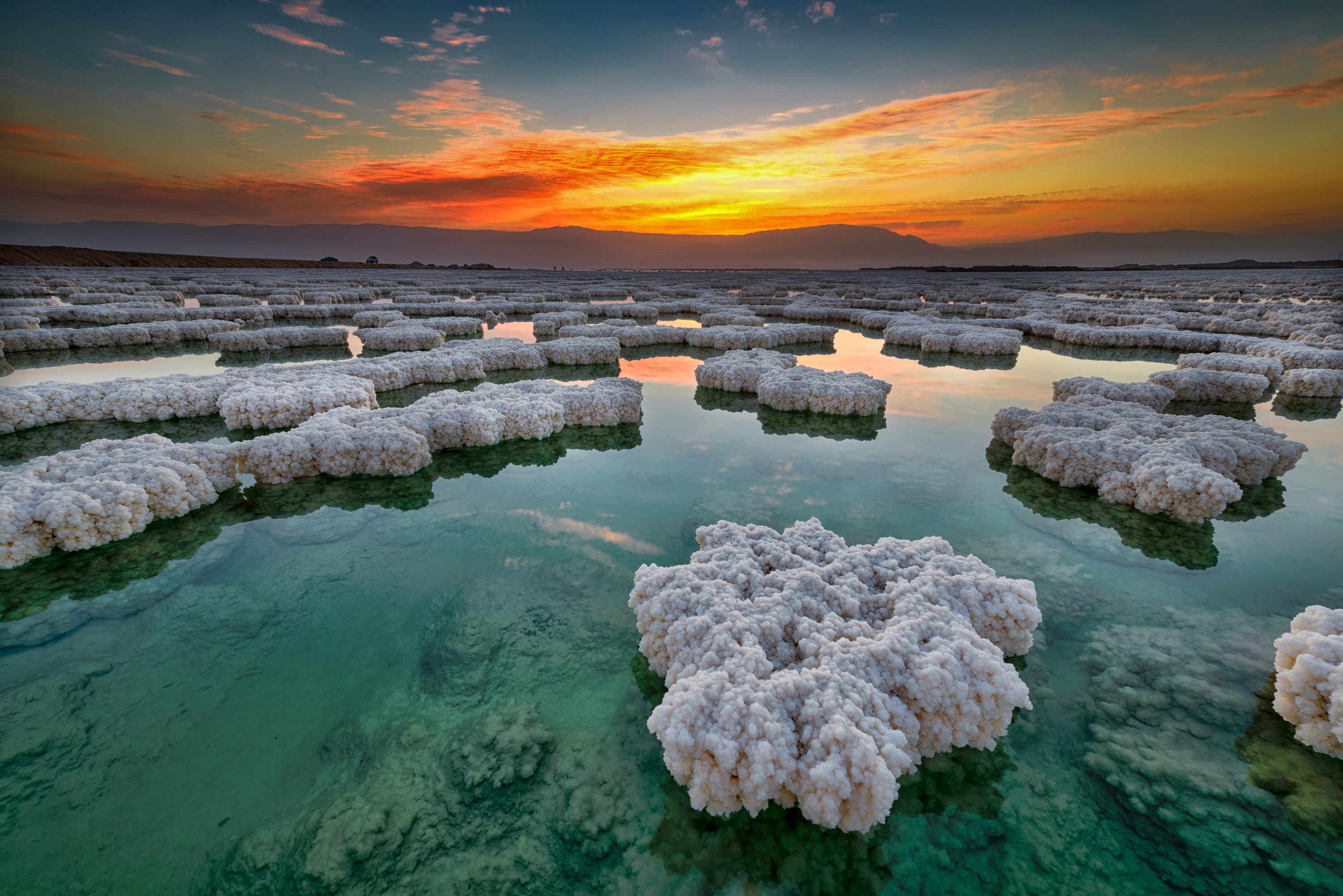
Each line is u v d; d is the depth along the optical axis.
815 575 4.59
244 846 3.15
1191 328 21.97
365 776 3.60
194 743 3.86
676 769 3.21
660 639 4.26
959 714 3.53
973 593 4.41
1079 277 69.31
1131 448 7.80
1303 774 3.44
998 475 8.52
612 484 8.31
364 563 6.19
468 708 4.16
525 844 3.15
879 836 3.13
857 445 10.00
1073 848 3.05
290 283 44.09
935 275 87.50
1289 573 5.81
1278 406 12.22
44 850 3.11
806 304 31.83
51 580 5.76
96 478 6.61
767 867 2.98
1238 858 2.97
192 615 5.27
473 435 9.70
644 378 15.48
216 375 12.55
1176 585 5.62
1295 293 35.06
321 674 4.53
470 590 5.68
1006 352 18.08
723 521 5.66
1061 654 4.63
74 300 26.09
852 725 3.13
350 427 8.81
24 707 4.15
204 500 7.38
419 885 2.95
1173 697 4.12
